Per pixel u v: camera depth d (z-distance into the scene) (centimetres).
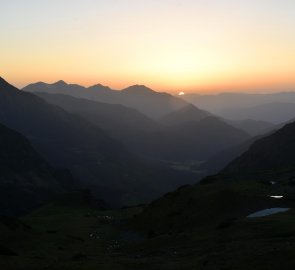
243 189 7375
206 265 3684
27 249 5666
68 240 6688
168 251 4903
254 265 3359
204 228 5966
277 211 5838
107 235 7569
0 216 7175
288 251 3506
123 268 4050
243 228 5006
